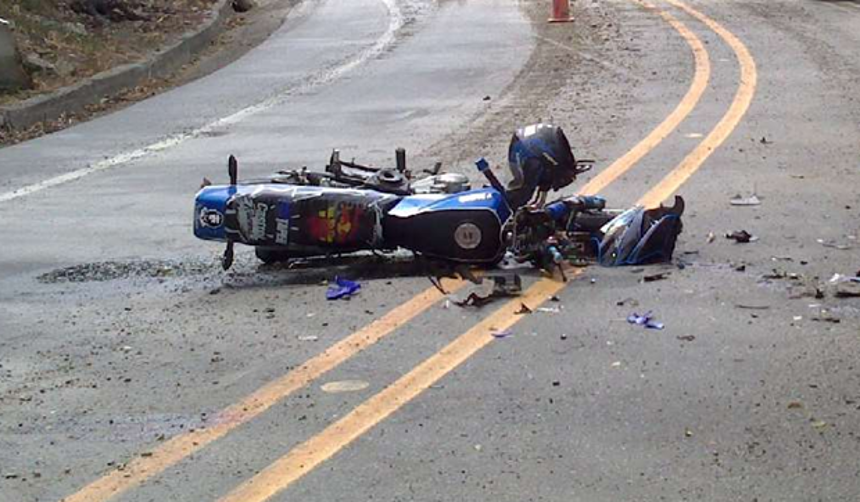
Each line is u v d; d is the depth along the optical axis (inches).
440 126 565.6
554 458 209.2
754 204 386.6
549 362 254.1
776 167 441.4
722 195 400.2
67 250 377.7
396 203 323.6
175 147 562.3
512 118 574.2
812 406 226.5
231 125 612.4
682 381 240.8
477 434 220.4
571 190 412.5
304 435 223.9
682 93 616.4
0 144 605.3
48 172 520.1
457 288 307.9
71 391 252.4
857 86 617.0
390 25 997.2
